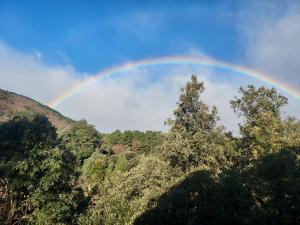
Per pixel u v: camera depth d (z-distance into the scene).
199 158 42.38
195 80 46.81
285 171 21.09
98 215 37.97
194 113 46.56
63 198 35.59
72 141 109.81
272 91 46.91
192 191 28.59
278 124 37.28
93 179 77.44
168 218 30.08
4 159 33.88
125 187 38.91
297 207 18.98
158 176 39.09
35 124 37.59
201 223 25.80
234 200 21.77
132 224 32.09
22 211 34.75
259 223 19.86
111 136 131.25
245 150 38.75
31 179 34.06
